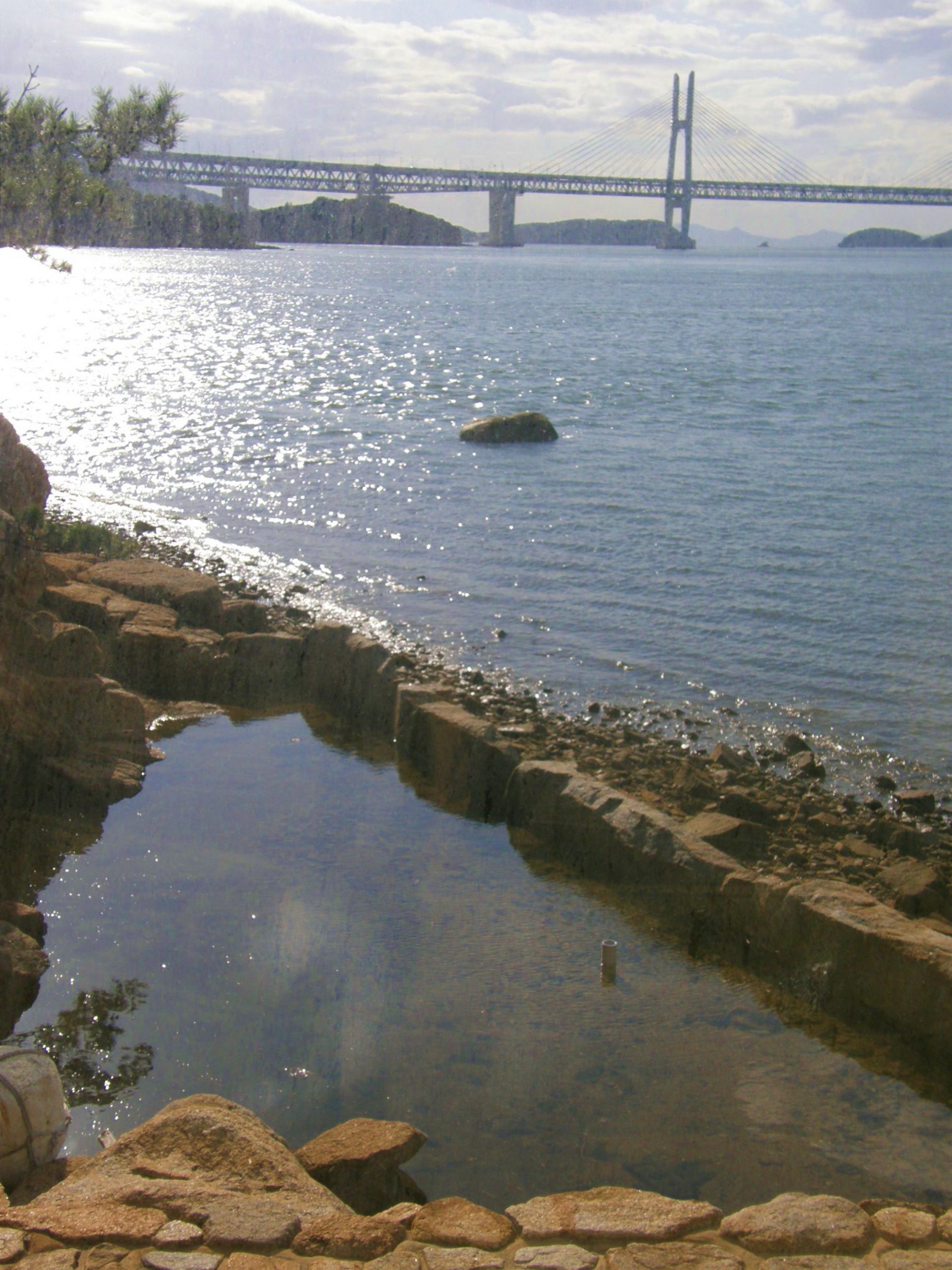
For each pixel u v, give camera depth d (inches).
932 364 1315.2
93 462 596.4
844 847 242.7
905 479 635.5
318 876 183.5
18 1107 124.3
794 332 1763.0
